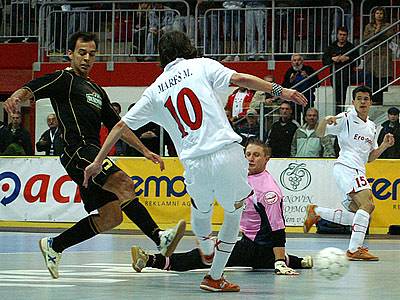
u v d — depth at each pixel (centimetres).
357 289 1163
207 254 1179
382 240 2569
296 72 3225
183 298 1024
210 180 1066
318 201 2842
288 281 1287
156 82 1110
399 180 2823
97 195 1307
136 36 3859
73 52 1376
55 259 1298
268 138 2906
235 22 3716
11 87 4078
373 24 3475
